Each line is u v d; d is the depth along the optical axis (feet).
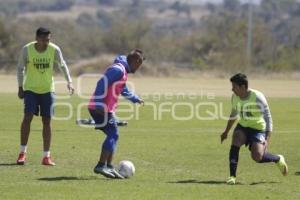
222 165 110.73
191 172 103.45
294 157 121.90
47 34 105.19
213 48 580.30
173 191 86.48
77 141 138.00
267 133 95.50
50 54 106.01
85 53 602.03
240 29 595.88
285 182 95.50
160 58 580.71
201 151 126.52
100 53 600.39
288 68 487.61
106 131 95.96
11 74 431.84
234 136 94.63
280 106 230.68
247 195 84.94
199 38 602.85
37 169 102.63
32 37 536.83
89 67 424.46
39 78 105.91
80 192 84.64
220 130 163.84
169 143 137.90
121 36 614.34
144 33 626.64
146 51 591.78
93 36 619.26
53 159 112.98
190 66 475.31
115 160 114.11
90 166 106.73
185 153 123.75
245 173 102.78
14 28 542.57
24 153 107.24
